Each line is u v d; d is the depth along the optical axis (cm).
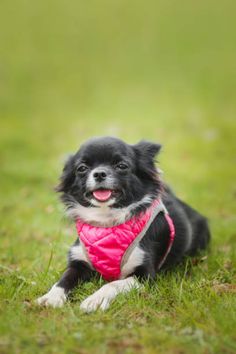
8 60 3378
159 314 518
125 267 593
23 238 855
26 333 459
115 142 612
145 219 602
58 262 711
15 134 1861
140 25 4188
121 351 436
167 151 1588
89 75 3112
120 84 2905
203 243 744
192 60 3369
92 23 4238
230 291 576
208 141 1711
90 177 593
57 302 545
